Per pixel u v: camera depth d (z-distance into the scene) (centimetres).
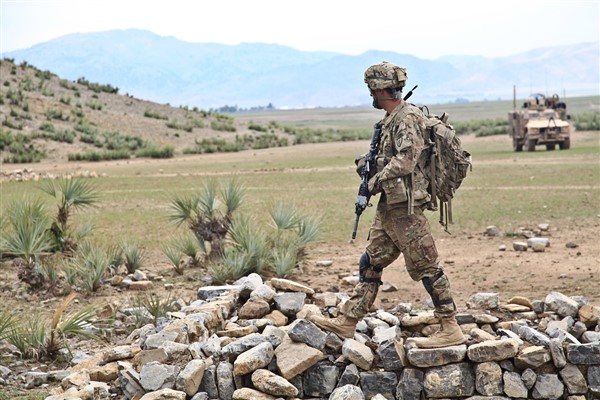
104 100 7150
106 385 693
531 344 683
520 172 2916
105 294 1177
